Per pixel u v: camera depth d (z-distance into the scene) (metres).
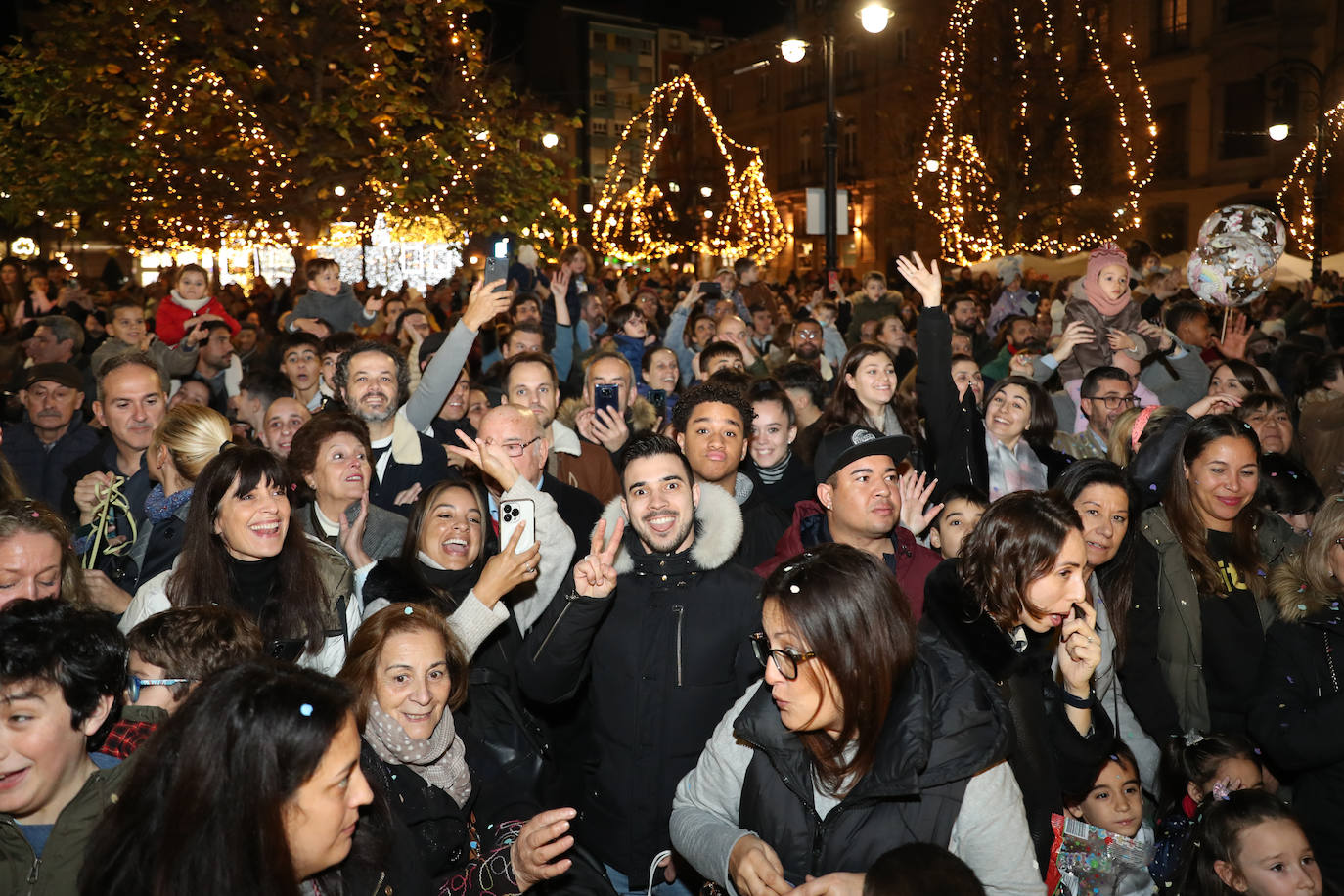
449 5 16.33
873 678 2.27
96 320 10.49
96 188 15.37
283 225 16.08
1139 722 3.85
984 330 14.62
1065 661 2.88
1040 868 2.71
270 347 8.82
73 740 2.32
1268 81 28.97
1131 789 3.47
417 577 3.57
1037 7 28.56
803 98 46.00
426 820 2.79
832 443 3.73
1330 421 6.04
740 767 2.65
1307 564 3.51
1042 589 2.73
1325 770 3.40
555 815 2.58
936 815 2.31
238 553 3.35
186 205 15.67
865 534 3.68
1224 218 6.59
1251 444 3.88
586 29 59.88
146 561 3.81
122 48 15.10
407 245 20.30
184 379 7.46
